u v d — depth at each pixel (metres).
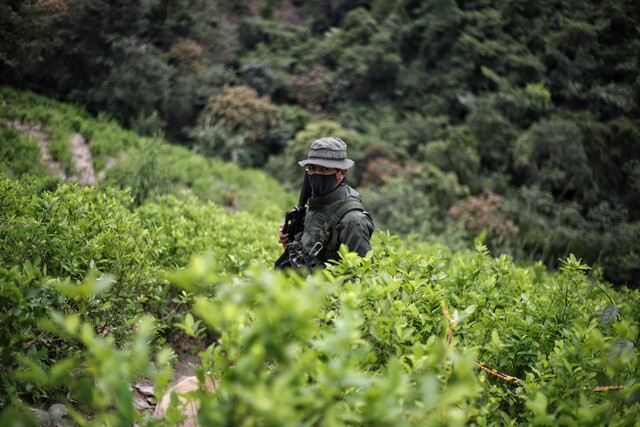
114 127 15.22
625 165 20.88
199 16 25.17
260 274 1.11
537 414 1.63
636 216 20.03
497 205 16.31
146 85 18.56
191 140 21.53
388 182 17.80
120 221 3.18
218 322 1.18
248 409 1.13
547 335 2.28
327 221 2.72
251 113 22.00
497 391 1.90
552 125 21.11
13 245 2.39
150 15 22.16
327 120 26.44
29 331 2.00
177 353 3.55
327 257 2.75
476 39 29.09
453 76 28.34
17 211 3.00
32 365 1.36
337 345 1.23
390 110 28.06
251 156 22.17
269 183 18.11
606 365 1.64
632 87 22.33
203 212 5.30
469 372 1.32
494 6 29.77
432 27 29.84
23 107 13.06
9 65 14.34
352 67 29.08
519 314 2.43
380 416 1.12
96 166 11.23
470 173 22.14
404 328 1.79
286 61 28.88
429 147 22.47
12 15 13.92
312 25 34.88
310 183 2.82
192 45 21.80
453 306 2.56
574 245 14.78
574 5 24.34
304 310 1.07
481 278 3.19
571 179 21.44
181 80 21.19
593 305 2.57
